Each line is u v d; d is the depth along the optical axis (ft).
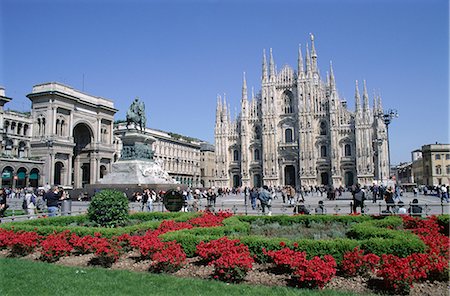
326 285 39.58
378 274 38.06
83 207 136.87
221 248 45.24
